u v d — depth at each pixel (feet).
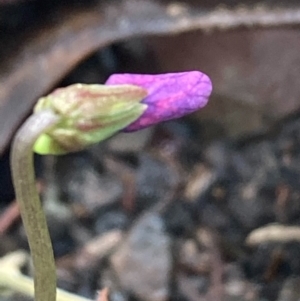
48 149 0.23
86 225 0.43
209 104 0.47
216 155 0.46
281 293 0.39
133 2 0.43
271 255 0.41
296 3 0.42
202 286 0.40
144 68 0.49
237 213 0.43
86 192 0.44
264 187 0.44
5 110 0.39
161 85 0.24
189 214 0.43
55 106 0.23
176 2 0.43
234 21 0.42
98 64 0.49
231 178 0.45
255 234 0.41
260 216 0.43
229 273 0.40
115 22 0.42
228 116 0.47
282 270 0.40
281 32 0.46
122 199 0.44
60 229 0.42
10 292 0.37
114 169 0.46
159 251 0.40
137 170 0.46
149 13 0.42
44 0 0.42
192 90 0.24
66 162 0.46
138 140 0.47
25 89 0.40
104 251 0.41
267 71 0.47
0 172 0.43
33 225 0.23
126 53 0.48
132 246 0.40
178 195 0.44
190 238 0.42
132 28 0.42
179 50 0.47
